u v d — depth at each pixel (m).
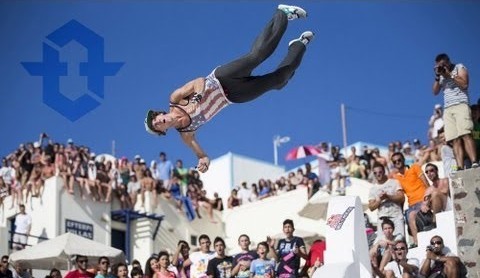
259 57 7.73
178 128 7.88
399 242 10.96
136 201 21.81
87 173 20.89
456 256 11.05
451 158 14.24
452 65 12.85
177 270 13.58
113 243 21.41
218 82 7.76
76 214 20.23
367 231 12.92
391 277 10.74
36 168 20.52
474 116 13.21
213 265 12.80
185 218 22.78
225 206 28.06
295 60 8.10
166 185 22.73
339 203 9.67
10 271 14.34
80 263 13.66
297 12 7.94
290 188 23.27
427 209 12.20
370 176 20.42
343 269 9.02
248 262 12.59
